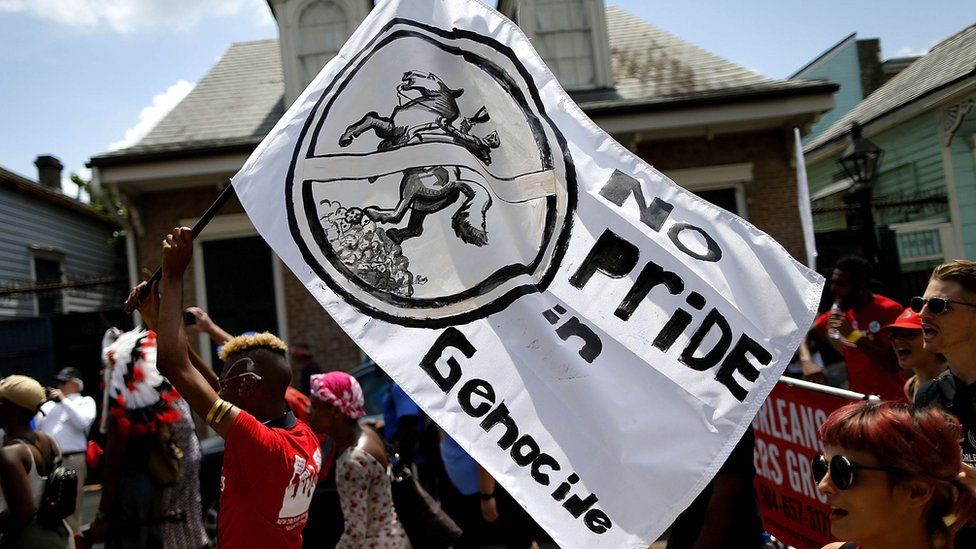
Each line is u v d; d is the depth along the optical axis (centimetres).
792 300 257
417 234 265
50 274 1869
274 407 264
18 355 1323
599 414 248
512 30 278
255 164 262
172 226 1116
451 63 277
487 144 273
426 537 441
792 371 845
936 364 352
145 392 470
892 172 1652
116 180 1066
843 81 2395
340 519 451
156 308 265
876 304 514
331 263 260
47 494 422
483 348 255
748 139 1130
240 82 1271
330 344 1111
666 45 1264
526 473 242
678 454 246
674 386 253
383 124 271
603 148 273
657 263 263
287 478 246
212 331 398
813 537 386
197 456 498
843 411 184
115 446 469
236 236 1121
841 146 1758
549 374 251
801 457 395
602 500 239
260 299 1117
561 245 268
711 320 259
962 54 1498
